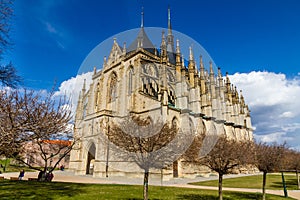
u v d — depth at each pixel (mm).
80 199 15852
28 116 13203
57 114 16641
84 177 41000
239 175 55844
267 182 41219
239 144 19359
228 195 23266
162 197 19062
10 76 14766
